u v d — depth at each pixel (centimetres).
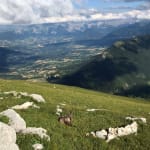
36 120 3027
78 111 3784
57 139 2697
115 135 3077
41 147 2448
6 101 3838
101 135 3014
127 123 3478
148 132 3275
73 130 3048
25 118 3005
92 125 3288
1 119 2688
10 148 2164
